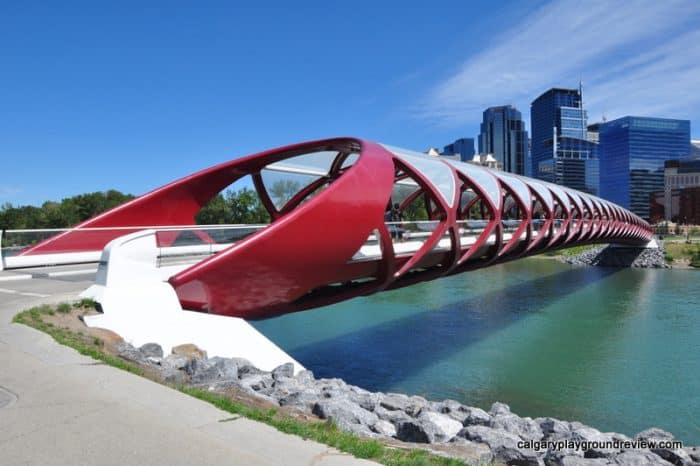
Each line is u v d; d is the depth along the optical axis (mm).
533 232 29422
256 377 9961
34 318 9953
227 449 4703
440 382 18828
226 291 12422
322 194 12828
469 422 10742
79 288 14812
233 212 69750
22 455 4484
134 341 10492
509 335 27172
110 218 20016
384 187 14742
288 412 7688
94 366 7215
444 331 27828
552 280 58406
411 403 11453
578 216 41562
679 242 100438
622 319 32375
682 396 17609
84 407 5641
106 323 10555
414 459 5043
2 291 14195
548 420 11203
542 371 20391
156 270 12000
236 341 11625
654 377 19812
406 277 19656
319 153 21734
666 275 65250
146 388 6359
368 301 38656
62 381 6496
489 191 21688
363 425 8297
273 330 27609
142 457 4488
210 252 14023
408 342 25047
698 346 24969
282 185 23734
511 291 46750
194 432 5070
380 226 14688
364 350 23328
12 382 6422
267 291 13336
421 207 59312
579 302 39875
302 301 16078
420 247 17766
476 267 23219
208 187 21172
